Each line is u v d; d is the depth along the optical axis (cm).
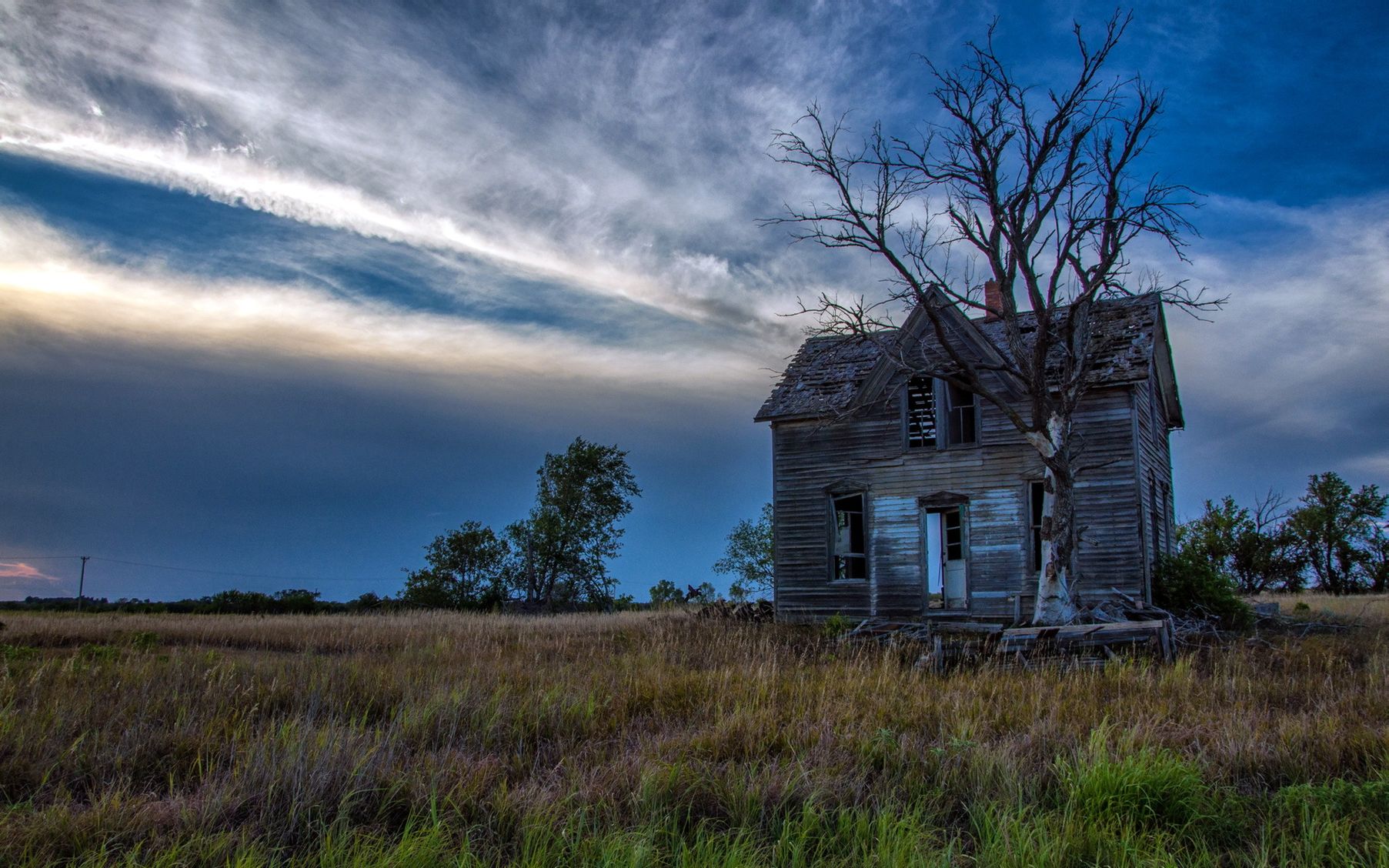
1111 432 2352
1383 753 811
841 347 2992
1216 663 1484
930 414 2764
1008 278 2214
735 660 1691
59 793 735
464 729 992
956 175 2242
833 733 929
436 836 612
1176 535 3041
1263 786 775
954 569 2616
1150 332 2461
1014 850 603
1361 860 584
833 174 2269
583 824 659
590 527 4875
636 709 1141
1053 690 1233
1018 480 2448
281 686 1185
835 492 2686
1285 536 5088
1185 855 617
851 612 2595
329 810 691
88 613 3562
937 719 1040
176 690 1110
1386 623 2225
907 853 599
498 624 2702
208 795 697
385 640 2130
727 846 621
